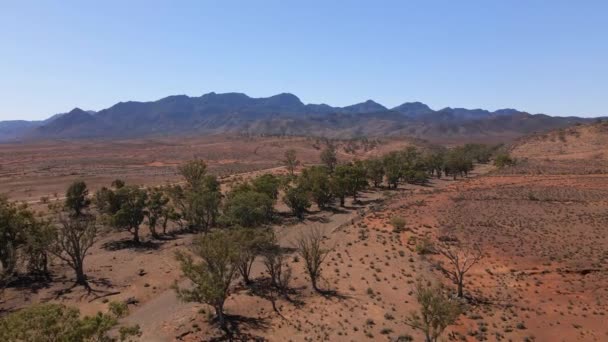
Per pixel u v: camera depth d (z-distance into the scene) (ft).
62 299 157.69
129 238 241.14
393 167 430.61
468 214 251.80
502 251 183.83
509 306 135.54
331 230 249.55
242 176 482.28
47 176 503.20
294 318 133.59
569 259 170.30
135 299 157.89
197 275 132.26
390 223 235.61
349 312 136.05
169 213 254.68
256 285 162.09
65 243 190.39
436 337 110.01
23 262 178.81
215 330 127.65
